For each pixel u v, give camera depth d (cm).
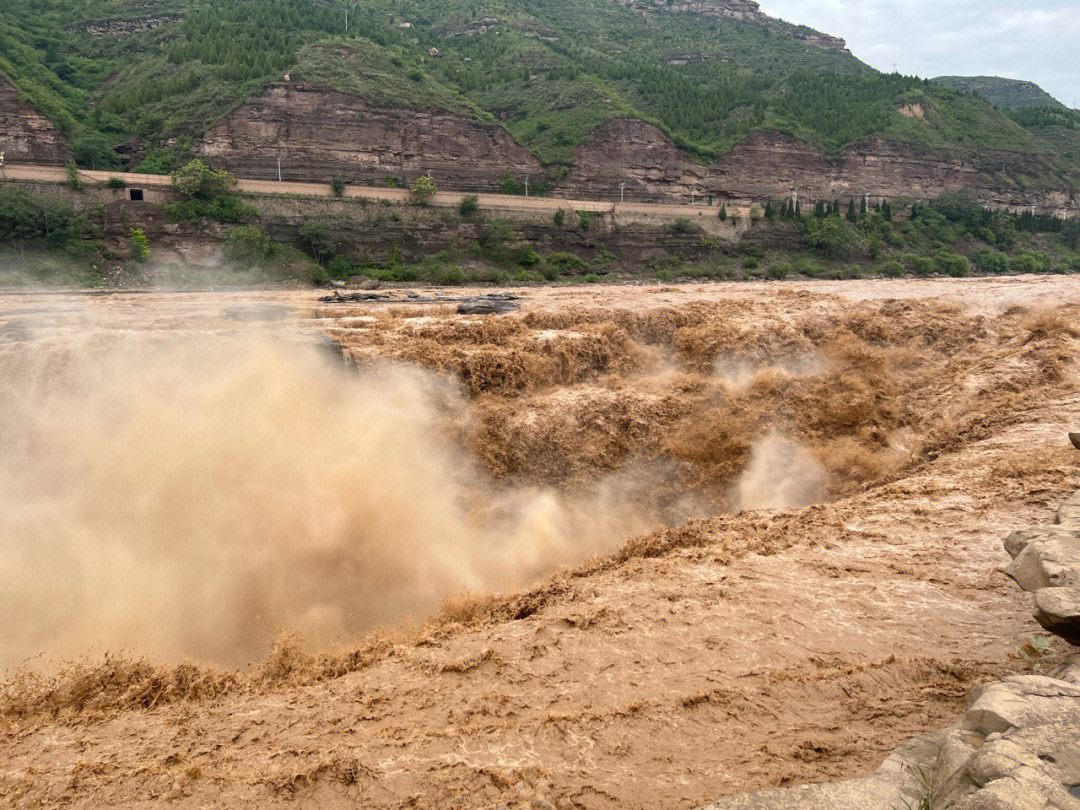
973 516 973
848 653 646
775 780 473
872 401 1908
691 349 2131
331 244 6312
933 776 417
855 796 420
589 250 7369
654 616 730
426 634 754
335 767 505
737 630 695
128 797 484
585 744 525
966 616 706
